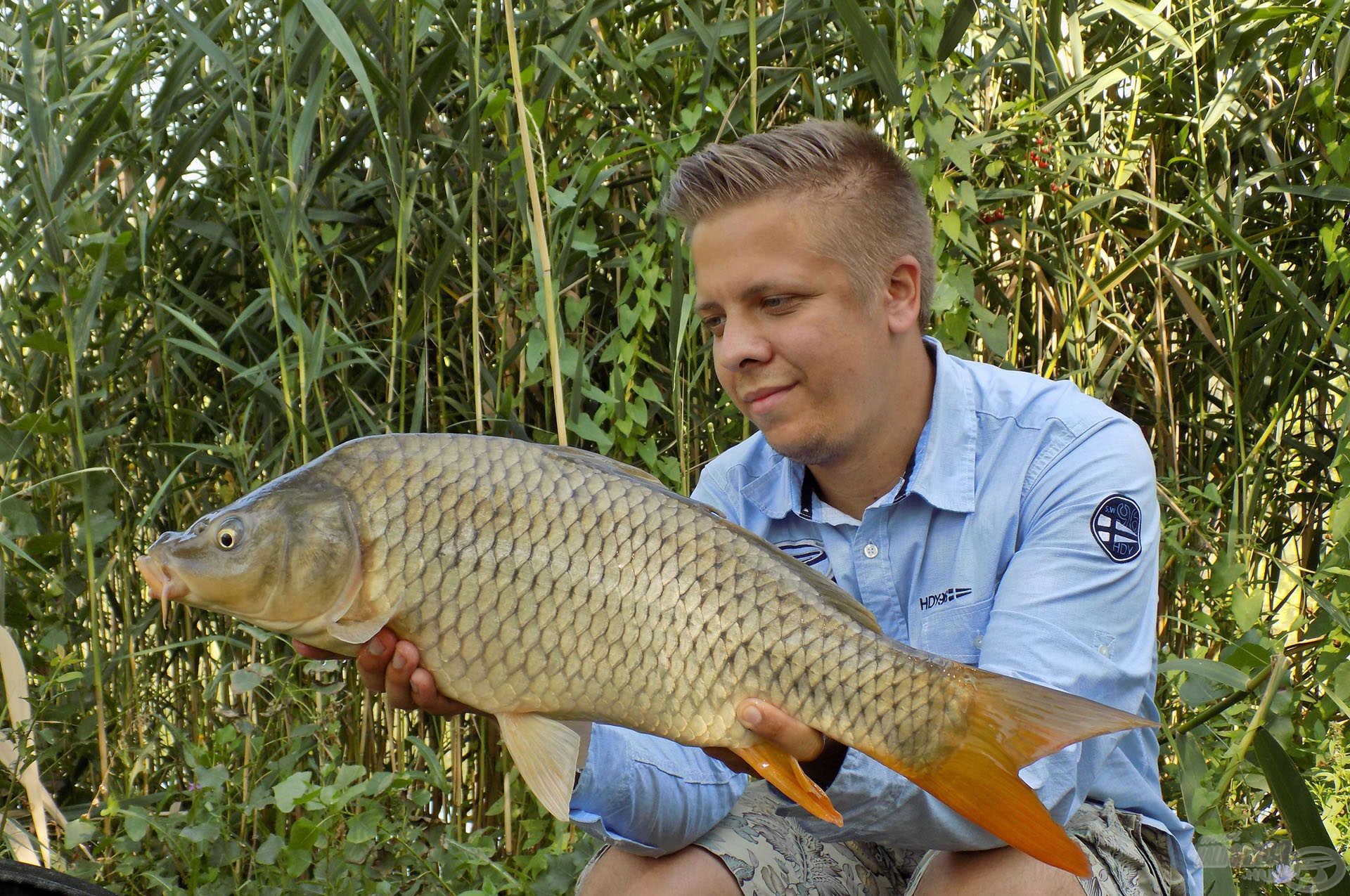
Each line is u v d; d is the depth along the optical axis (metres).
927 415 2.00
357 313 3.01
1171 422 3.40
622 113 3.23
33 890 1.70
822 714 1.51
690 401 3.08
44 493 2.95
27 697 2.59
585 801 1.85
